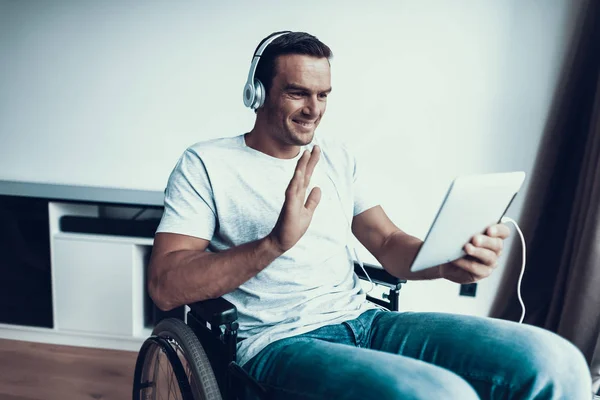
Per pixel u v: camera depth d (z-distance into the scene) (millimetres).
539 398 877
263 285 1030
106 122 2248
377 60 2074
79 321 2010
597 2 1868
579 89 1934
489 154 2074
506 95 2021
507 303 2119
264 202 1045
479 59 2016
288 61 995
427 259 893
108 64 2199
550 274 2057
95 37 2186
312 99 1013
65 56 2215
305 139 1043
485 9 1980
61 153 2283
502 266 2135
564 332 1769
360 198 1244
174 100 2197
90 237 1942
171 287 947
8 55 2240
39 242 1988
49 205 1941
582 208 1774
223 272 916
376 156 2145
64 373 1837
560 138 1968
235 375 913
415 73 2062
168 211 1031
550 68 1976
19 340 2084
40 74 2240
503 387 904
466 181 808
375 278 1222
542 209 2021
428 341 1018
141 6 2139
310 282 1059
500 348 937
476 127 2062
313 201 903
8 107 2266
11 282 2029
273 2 2082
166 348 1018
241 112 2178
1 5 2201
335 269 1107
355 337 1044
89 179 2281
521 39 1978
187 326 1045
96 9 2162
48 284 2012
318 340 965
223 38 2127
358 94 2107
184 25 2135
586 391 889
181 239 1004
